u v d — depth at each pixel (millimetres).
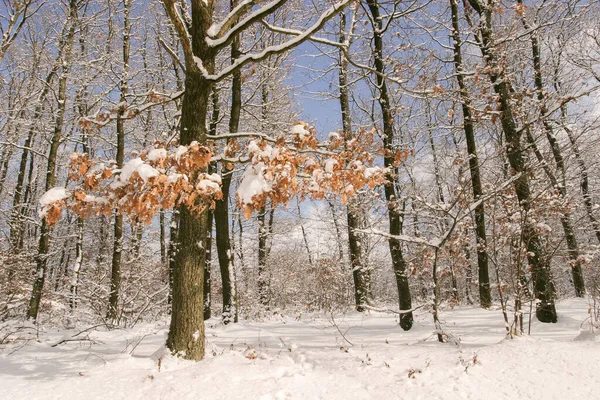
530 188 8156
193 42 5562
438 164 12133
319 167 4730
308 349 5699
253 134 5633
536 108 8539
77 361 5246
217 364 4691
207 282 11844
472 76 8883
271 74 12219
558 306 9719
